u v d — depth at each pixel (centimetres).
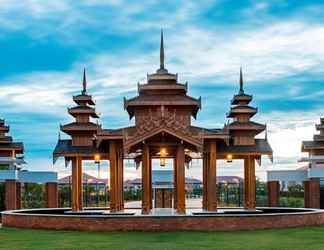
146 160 3991
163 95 4400
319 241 2967
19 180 5241
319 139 5600
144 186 3978
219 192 6494
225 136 4219
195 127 4350
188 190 8881
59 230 3575
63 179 7550
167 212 4138
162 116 3925
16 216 3825
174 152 4369
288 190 7769
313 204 5162
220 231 3456
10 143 5675
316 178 5172
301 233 3341
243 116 4644
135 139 3909
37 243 2920
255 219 3566
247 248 2684
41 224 3681
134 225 3488
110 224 3500
